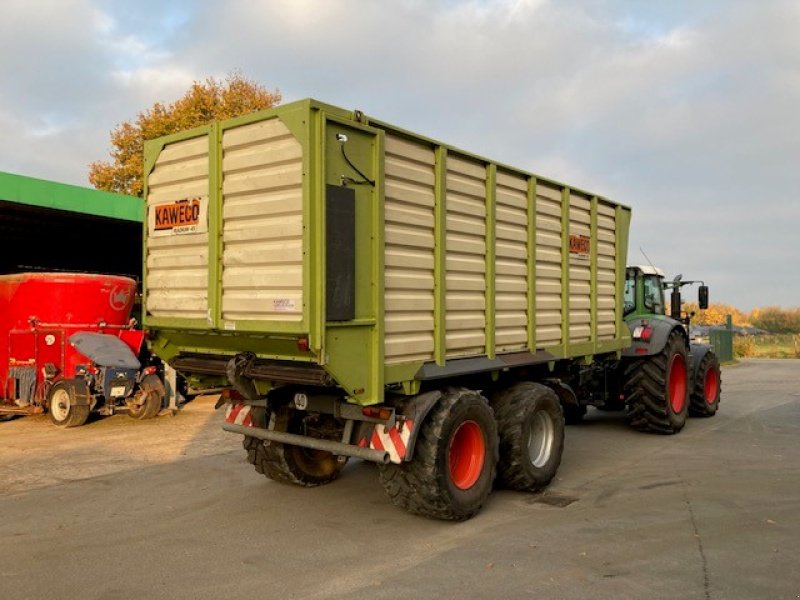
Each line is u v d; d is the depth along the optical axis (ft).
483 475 17.31
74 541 15.34
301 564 13.94
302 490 19.83
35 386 33.68
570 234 22.71
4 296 35.37
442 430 15.99
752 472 22.07
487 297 18.45
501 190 19.17
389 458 15.65
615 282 26.22
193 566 13.82
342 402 16.34
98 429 31.30
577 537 15.57
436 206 16.69
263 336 14.79
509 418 19.03
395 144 15.51
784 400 42.50
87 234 47.78
